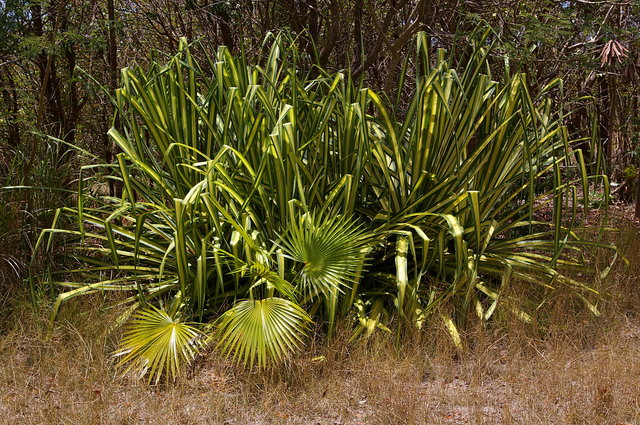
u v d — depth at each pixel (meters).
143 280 4.84
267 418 3.37
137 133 4.61
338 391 3.57
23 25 6.16
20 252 4.95
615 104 10.25
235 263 4.12
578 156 4.70
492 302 4.61
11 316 4.38
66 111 7.65
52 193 5.23
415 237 4.71
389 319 4.34
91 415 3.29
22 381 3.70
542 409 3.32
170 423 3.28
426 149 4.59
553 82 4.82
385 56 8.22
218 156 4.04
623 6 8.65
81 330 4.18
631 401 3.34
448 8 7.51
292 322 3.70
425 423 3.24
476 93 4.62
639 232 6.43
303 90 4.87
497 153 4.78
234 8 7.71
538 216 7.49
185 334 3.79
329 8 8.27
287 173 4.31
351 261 4.01
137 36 8.73
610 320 4.54
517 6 7.68
